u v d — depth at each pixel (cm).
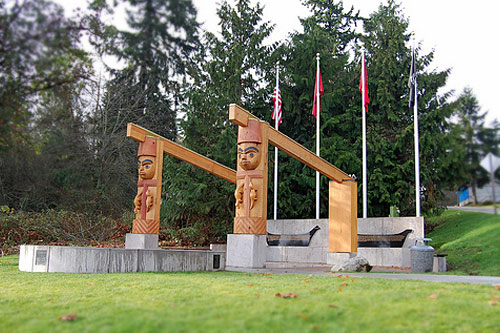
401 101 2448
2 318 557
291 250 1764
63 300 666
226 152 2405
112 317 543
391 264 1537
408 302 632
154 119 1611
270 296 670
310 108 2570
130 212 1800
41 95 566
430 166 1614
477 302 644
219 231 2428
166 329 491
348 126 2534
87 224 1873
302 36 2584
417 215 1541
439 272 1188
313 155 1387
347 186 1470
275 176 2100
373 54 2600
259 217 1166
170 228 2427
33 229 1908
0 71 529
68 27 557
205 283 813
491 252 1238
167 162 2303
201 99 2259
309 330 496
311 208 2525
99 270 1041
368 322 536
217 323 512
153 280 861
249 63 2505
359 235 1608
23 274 1008
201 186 2247
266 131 1212
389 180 2420
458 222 1961
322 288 745
